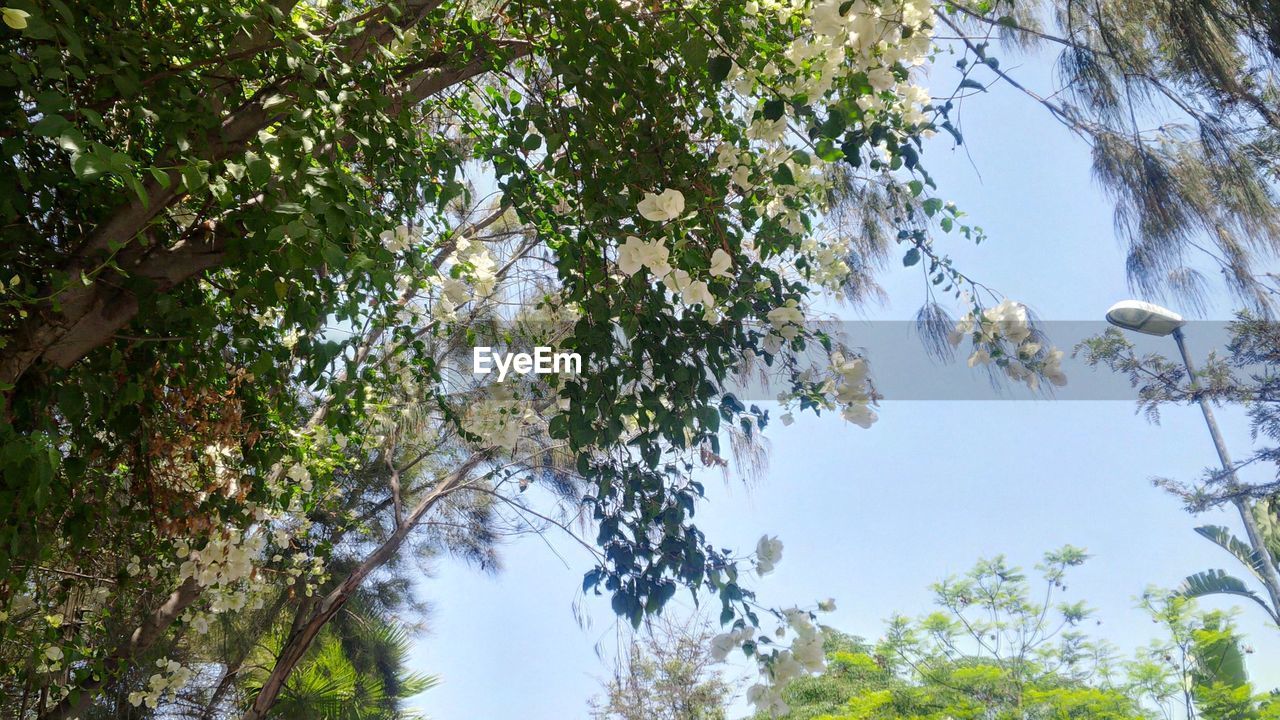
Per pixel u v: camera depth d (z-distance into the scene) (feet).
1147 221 7.24
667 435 5.35
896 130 5.70
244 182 5.23
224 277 6.66
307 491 10.05
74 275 5.24
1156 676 19.34
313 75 4.85
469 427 7.14
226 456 7.48
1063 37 7.32
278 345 6.48
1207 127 6.56
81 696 8.37
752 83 6.01
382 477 17.42
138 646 9.48
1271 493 16.03
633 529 5.41
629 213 5.45
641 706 12.29
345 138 6.09
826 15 4.99
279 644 16.57
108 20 5.04
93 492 6.67
